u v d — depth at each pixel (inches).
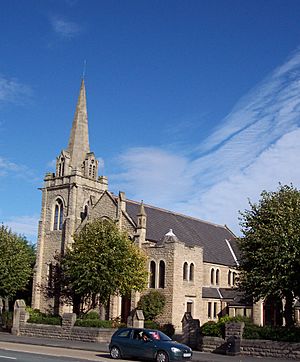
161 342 1191.6
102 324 1784.0
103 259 2034.9
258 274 1501.0
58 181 2837.1
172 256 2241.6
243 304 2388.0
